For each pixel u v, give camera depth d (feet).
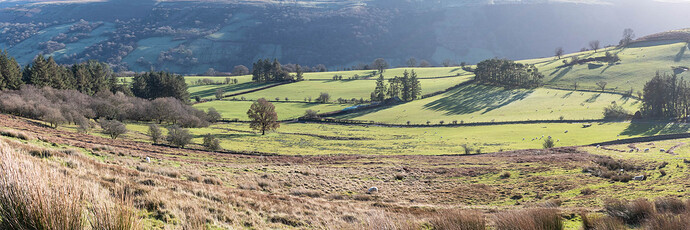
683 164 109.91
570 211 47.80
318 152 215.51
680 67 468.75
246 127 347.36
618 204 41.55
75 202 14.80
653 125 282.97
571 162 146.72
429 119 398.42
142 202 34.60
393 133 338.13
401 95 540.52
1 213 14.17
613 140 232.73
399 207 71.36
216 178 89.20
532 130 301.22
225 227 35.63
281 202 59.00
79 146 97.66
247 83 636.07
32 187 14.14
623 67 514.27
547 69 577.43
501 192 101.60
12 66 291.79
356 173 134.82
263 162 156.56
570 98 416.67
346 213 54.70
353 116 436.35
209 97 523.70
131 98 324.80
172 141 180.96
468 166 155.94
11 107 192.44
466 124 359.66
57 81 314.14
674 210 40.65
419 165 160.86
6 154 15.74
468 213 22.85
